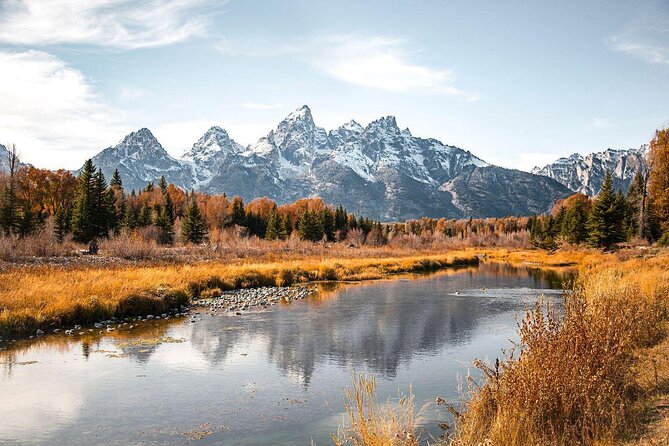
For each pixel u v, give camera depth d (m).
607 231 62.56
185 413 9.59
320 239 89.31
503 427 5.81
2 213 57.34
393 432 6.67
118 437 8.40
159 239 65.44
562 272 46.25
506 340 16.48
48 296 18.89
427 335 17.20
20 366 12.64
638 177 73.88
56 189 89.31
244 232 86.06
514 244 105.62
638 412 6.58
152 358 13.67
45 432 8.58
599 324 7.94
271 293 28.77
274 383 11.58
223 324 18.91
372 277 40.97
